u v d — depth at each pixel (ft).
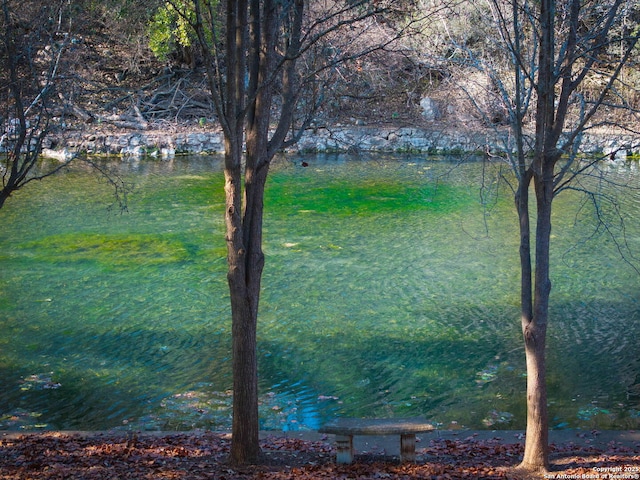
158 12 86.07
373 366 37.35
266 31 23.02
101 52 105.70
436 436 28.37
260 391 34.45
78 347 39.52
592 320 43.57
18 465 23.50
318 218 69.72
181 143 105.19
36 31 26.99
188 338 41.11
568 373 36.42
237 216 22.67
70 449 25.89
